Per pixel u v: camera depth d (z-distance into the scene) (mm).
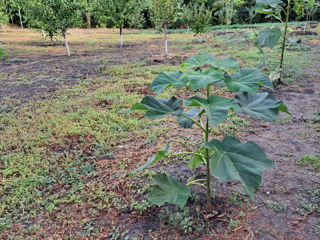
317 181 2547
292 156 3010
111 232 2113
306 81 5727
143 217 2248
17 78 7016
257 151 1672
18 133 3967
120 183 2725
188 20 13180
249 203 2309
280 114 4195
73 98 5453
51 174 2932
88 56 10398
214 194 2398
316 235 1959
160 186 1947
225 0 15820
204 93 5344
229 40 12727
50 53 11414
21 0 11062
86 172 2930
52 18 10234
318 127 3672
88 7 11617
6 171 2982
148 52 10844
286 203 2291
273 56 8219
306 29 14062
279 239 1947
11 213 2383
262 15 23484
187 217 2160
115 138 3668
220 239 1974
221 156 1682
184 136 3662
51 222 2281
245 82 1845
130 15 13445
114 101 5043
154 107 1862
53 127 4102
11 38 17547
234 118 4035
